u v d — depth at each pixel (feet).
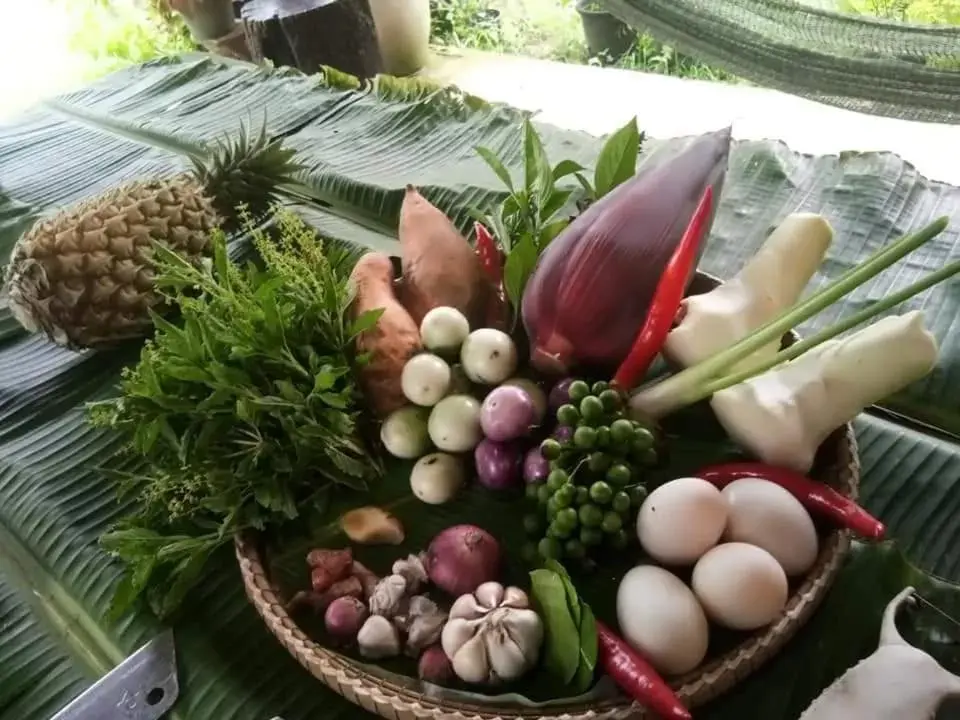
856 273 1.73
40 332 3.01
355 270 2.41
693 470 2.02
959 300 2.47
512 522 2.08
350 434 2.19
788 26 2.88
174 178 3.28
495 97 5.57
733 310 2.04
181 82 4.94
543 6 6.15
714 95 4.72
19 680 2.12
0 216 3.90
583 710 1.61
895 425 2.27
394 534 2.08
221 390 2.08
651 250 2.07
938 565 1.96
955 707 1.52
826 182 3.09
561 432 1.87
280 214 2.63
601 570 1.89
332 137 3.97
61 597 2.30
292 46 5.62
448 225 2.41
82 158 4.36
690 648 1.63
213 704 1.95
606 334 2.09
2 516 2.56
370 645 1.82
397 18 5.98
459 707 1.62
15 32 7.02
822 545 1.80
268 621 1.85
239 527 2.07
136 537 2.09
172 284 2.42
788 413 1.83
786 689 1.76
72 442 2.75
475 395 2.20
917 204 2.93
